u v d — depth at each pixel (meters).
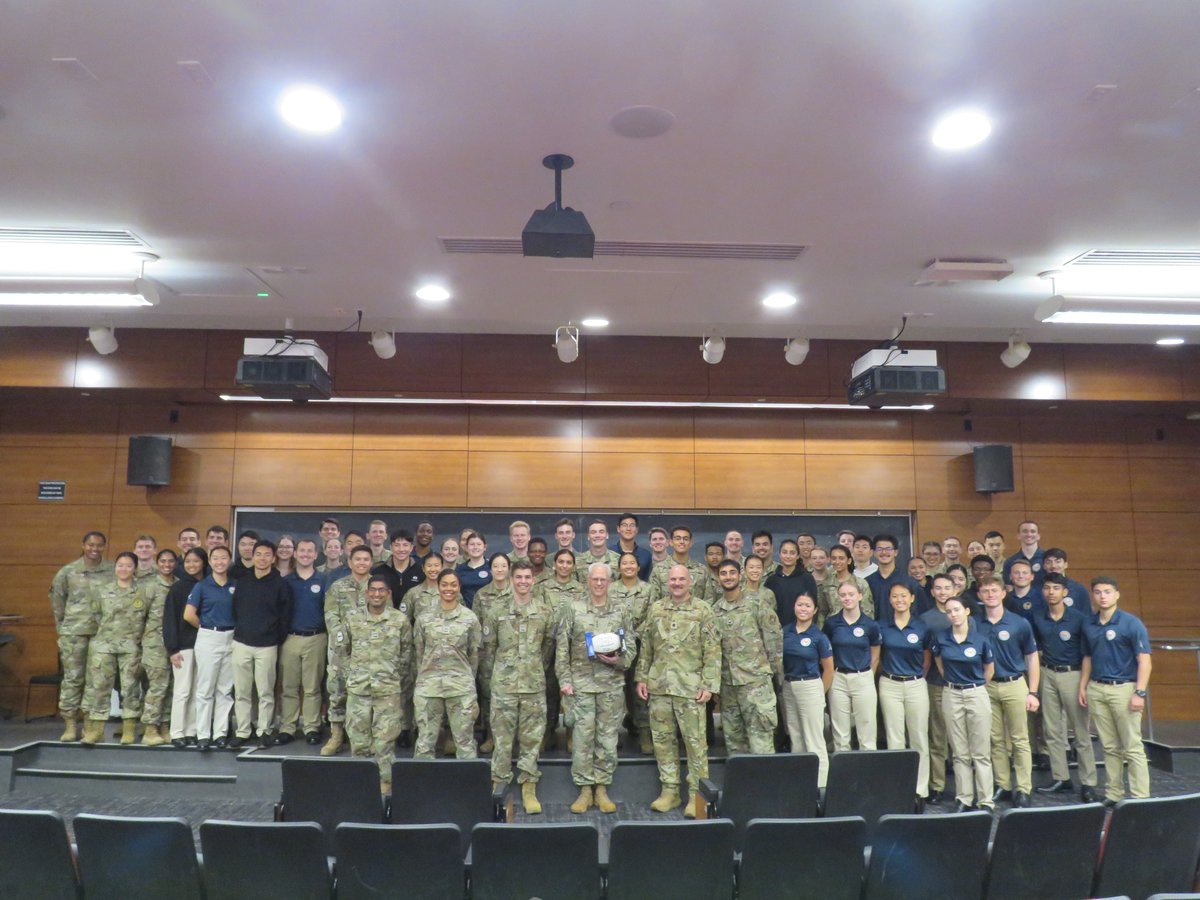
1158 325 6.34
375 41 3.13
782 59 3.25
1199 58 3.23
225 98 3.53
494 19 3.00
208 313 7.20
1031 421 9.19
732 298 6.58
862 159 4.11
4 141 3.90
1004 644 5.81
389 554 8.15
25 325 7.96
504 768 5.47
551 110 3.64
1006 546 8.96
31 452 8.77
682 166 4.19
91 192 4.50
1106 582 5.82
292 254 5.55
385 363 8.23
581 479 8.86
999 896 3.53
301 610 6.48
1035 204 4.65
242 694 6.26
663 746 5.52
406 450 8.84
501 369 8.28
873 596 6.56
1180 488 9.15
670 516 8.97
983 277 5.71
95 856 3.41
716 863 3.42
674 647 5.53
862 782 4.46
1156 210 4.71
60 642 6.62
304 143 3.95
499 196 4.57
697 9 2.94
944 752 6.02
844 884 3.47
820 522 9.03
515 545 6.63
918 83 3.42
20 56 3.21
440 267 5.84
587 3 2.91
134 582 6.58
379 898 3.36
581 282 6.18
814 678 5.73
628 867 3.39
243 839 3.36
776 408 8.97
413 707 6.27
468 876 3.49
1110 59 3.24
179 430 8.80
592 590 5.60
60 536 8.65
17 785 6.09
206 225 5.00
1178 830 3.68
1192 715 8.70
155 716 6.32
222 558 6.36
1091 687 5.84
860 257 5.57
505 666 5.56
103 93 3.48
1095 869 3.61
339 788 4.20
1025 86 3.44
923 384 6.84
